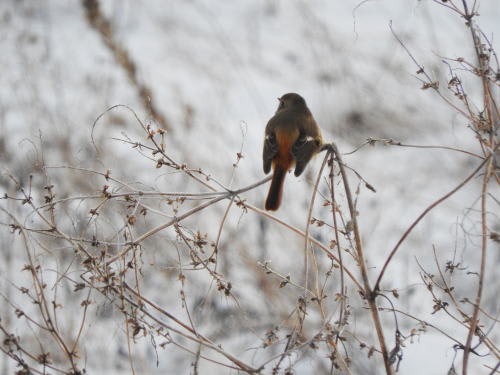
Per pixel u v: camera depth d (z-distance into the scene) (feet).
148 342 31.32
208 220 38.14
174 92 53.62
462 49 57.00
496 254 38.09
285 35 66.08
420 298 36.81
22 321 28.27
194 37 64.49
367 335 31.30
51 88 49.19
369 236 40.40
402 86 54.95
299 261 35.78
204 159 42.68
